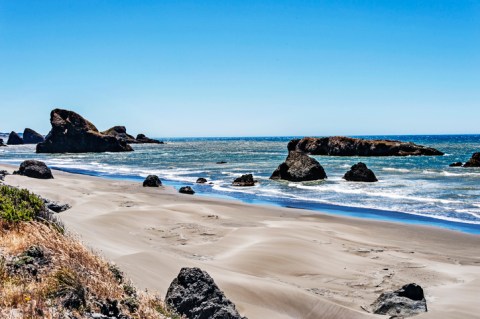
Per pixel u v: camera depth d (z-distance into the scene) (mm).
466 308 9680
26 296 5203
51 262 6492
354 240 17156
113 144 104875
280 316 9023
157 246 15164
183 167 56031
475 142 152750
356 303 10258
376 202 26875
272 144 169375
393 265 13703
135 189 33000
